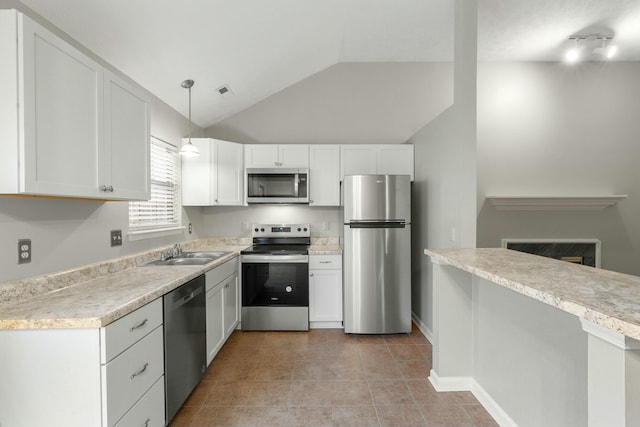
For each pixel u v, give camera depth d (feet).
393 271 10.29
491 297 6.44
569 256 12.91
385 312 10.28
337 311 10.89
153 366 5.29
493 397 6.35
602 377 2.83
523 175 12.84
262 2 7.53
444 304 7.18
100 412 4.06
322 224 12.80
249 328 10.66
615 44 11.17
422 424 6.07
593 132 12.83
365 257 10.24
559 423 4.65
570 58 10.73
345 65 12.85
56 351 4.03
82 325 3.97
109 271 6.74
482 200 12.87
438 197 9.33
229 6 7.21
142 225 8.63
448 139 8.55
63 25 5.87
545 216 12.87
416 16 9.48
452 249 7.13
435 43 11.25
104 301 4.70
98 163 5.26
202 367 7.35
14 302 4.68
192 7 6.77
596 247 12.91
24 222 5.05
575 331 4.37
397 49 11.72
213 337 8.21
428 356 8.88
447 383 7.17
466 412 6.42
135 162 6.33
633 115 12.84
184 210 11.03
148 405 5.13
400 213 10.30
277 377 7.77
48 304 4.58
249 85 11.28
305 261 10.63
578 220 12.89
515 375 5.67
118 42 6.84
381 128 12.85
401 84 12.83
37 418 4.04
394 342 9.81
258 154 11.81
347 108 12.85
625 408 2.64
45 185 4.27
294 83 12.82
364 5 8.90
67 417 4.05
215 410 6.52
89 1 5.65
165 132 9.85
